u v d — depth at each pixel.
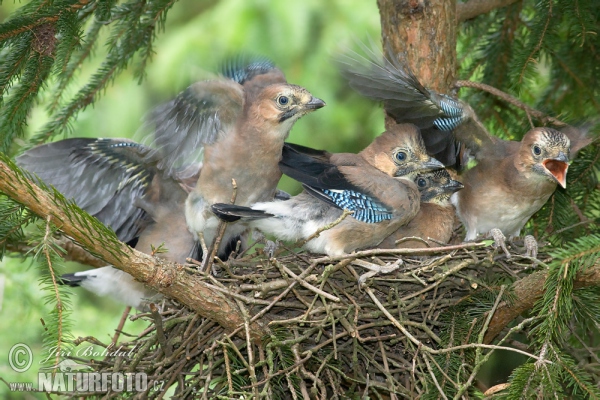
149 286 8.71
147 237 11.38
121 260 8.28
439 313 9.60
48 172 10.84
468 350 9.38
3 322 12.75
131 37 10.99
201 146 10.68
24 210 9.31
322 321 8.90
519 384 7.88
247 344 8.42
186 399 9.30
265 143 10.59
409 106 10.73
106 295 11.17
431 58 11.04
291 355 9.17
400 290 9.75
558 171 10.77
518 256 9.62
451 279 9.62
